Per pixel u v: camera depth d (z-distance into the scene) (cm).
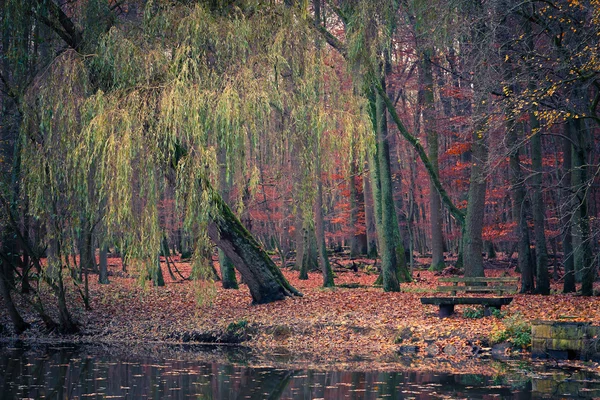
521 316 1338
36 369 1113
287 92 1486
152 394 879
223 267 2416
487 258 3459
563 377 962
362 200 4141
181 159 1373
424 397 823
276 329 1506
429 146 3061
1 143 1666
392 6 1909
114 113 1327
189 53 1438
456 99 2744
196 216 1400
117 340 1551
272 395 859
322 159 1545
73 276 1609
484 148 2055
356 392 867
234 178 1446
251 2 1583
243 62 1445
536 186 2019
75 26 1553
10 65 1515
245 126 1365
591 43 1402
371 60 1673
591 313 1434
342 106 1564
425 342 1305
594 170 2248
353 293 2097
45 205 1419
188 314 1777
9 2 1455
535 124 1936
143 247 1353
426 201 3797
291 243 5225
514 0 1570
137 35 1473
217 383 959
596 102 1500
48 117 1376
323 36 1584
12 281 1747
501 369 1045
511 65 1594
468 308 1464
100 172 1352
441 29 1689
